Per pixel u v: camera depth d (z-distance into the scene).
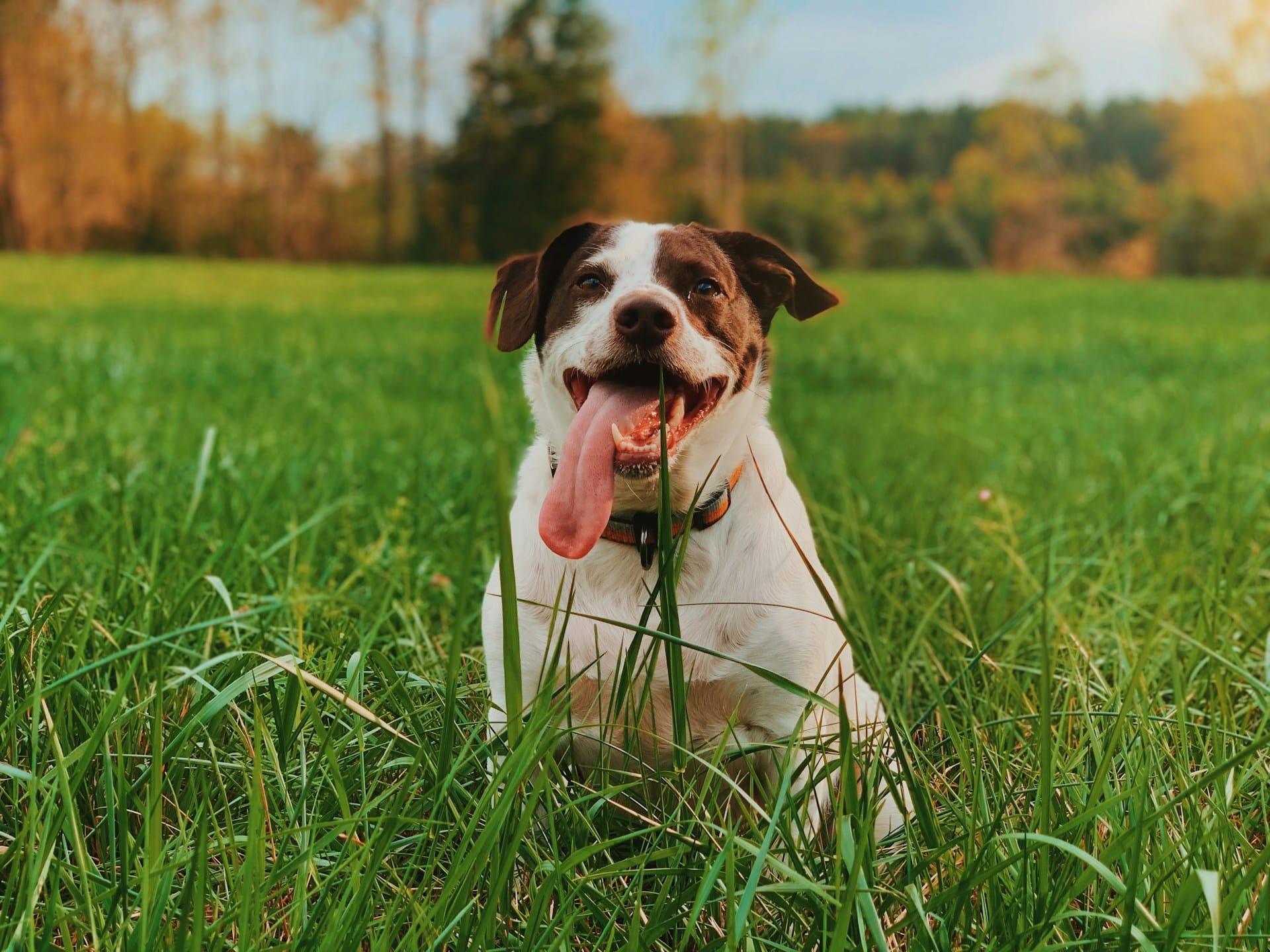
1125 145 24.41
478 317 5.94
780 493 1.03
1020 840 0.80
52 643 0.99
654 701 0.97
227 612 1.10
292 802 0.89
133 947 0.74
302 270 10.56
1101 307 7.55
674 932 0.84
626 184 17.67
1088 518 1.56
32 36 14.72
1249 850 0.84
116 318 5.22
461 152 16.94
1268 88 16.03
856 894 0.73
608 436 0.94
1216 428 2.33
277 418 2.36
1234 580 1.27
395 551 1.24
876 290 9.38
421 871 0.87
